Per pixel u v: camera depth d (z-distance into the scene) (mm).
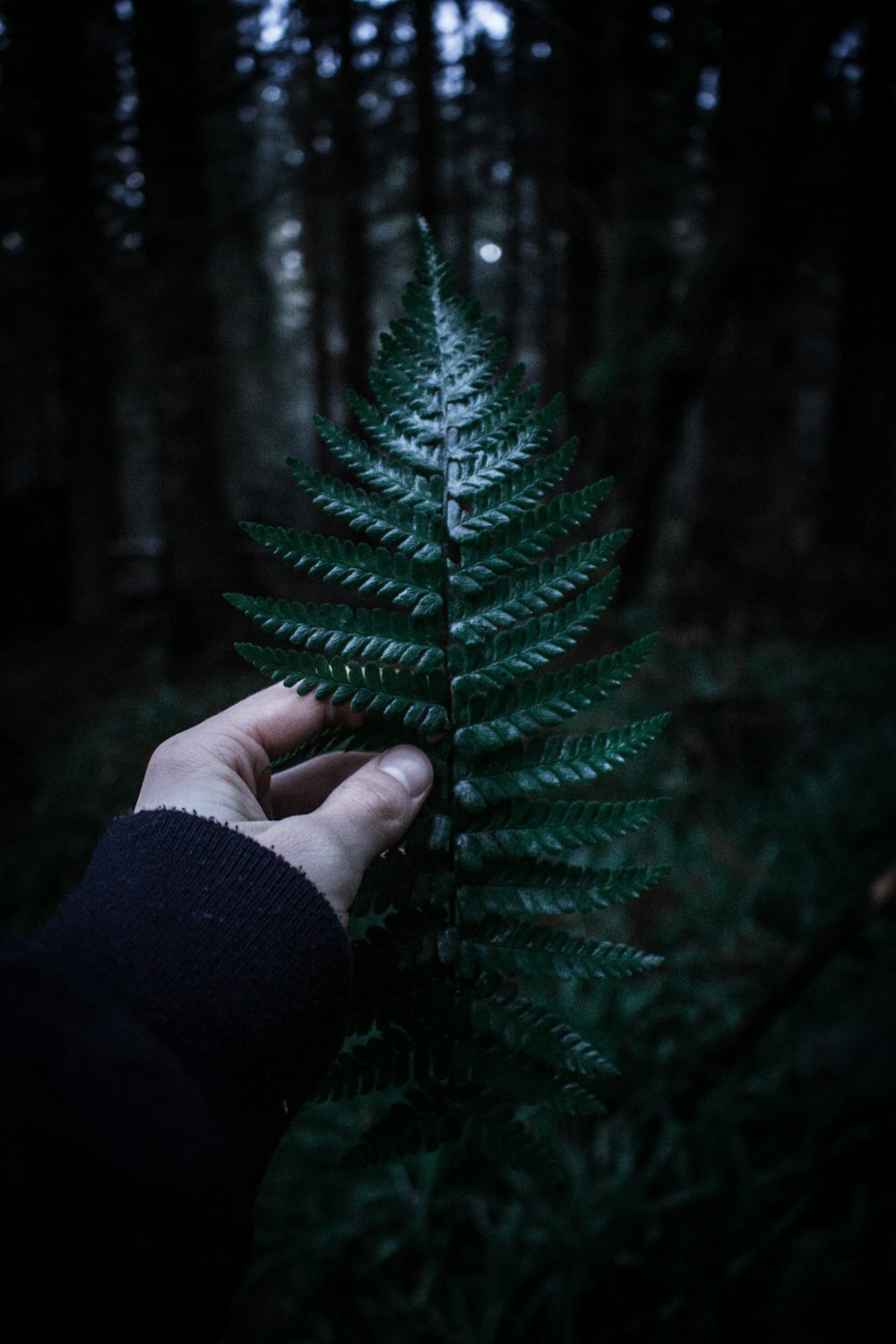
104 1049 461
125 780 5562
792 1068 2998
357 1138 2779
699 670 5801
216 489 7863
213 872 568
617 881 640
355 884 641
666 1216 2500
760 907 4078
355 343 11258
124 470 19250
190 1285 448
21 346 13742
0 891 4680
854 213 10711
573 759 642
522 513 646
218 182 12672
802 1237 2320
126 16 7828
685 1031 3230
